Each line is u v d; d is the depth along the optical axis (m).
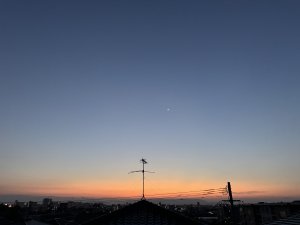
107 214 18.58
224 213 54.34
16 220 48.66
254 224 52.16
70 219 49.53
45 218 55.56
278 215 48.06
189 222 18.14
